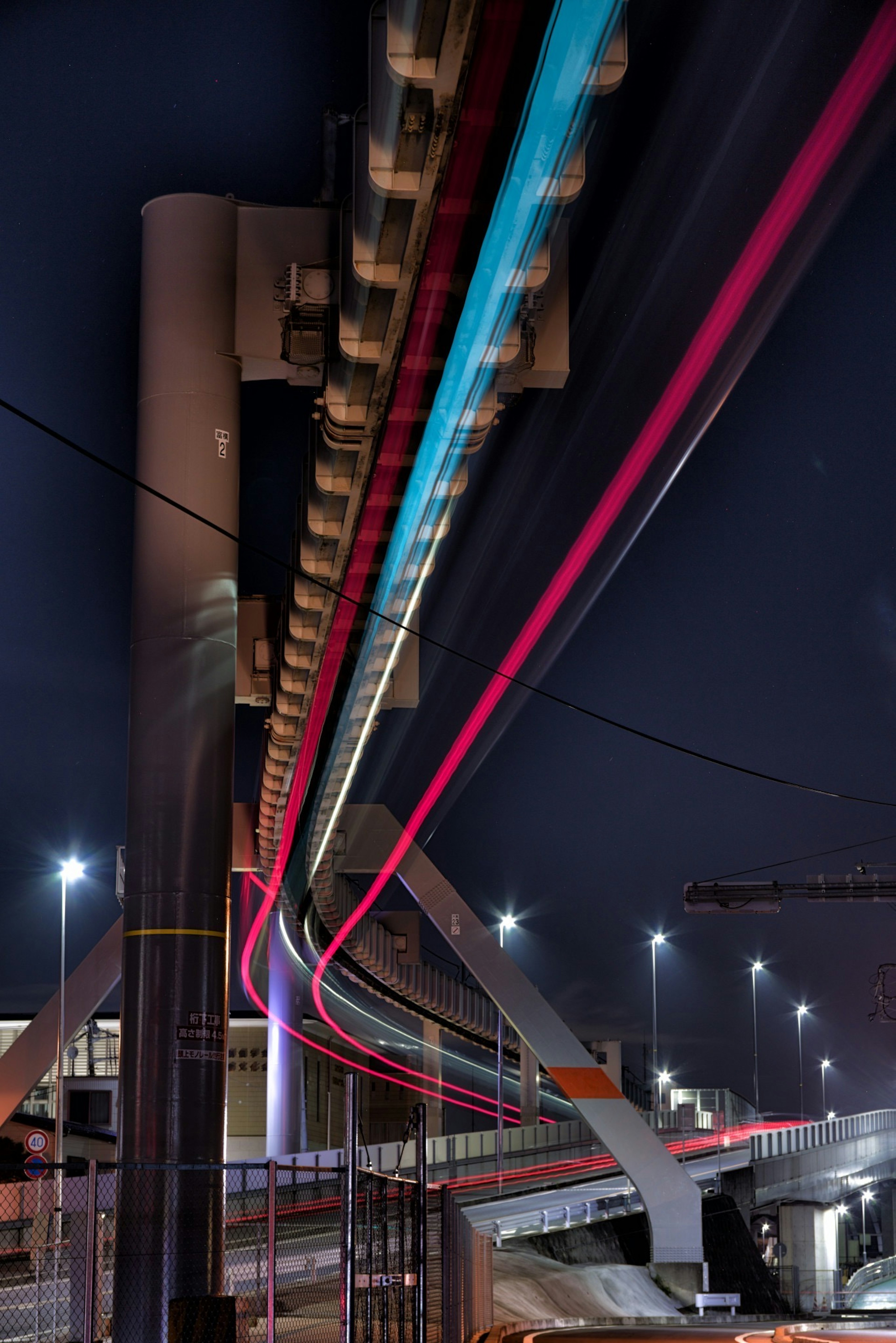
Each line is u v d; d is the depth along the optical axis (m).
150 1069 28.08
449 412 28.05
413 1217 18.53
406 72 19.28
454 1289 23.80
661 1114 90.06
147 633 29.83
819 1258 87.00
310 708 41.16
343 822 60.47
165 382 30.41
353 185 24.47
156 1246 24.38
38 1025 51.53
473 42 18.80
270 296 30.88
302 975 80.38
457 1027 91.06
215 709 29.75
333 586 35.03
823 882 46.97
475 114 20.31
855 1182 104.19
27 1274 21.72
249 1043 90.31
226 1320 13.95
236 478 30.83
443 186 21.86
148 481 30.22
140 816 29.19
